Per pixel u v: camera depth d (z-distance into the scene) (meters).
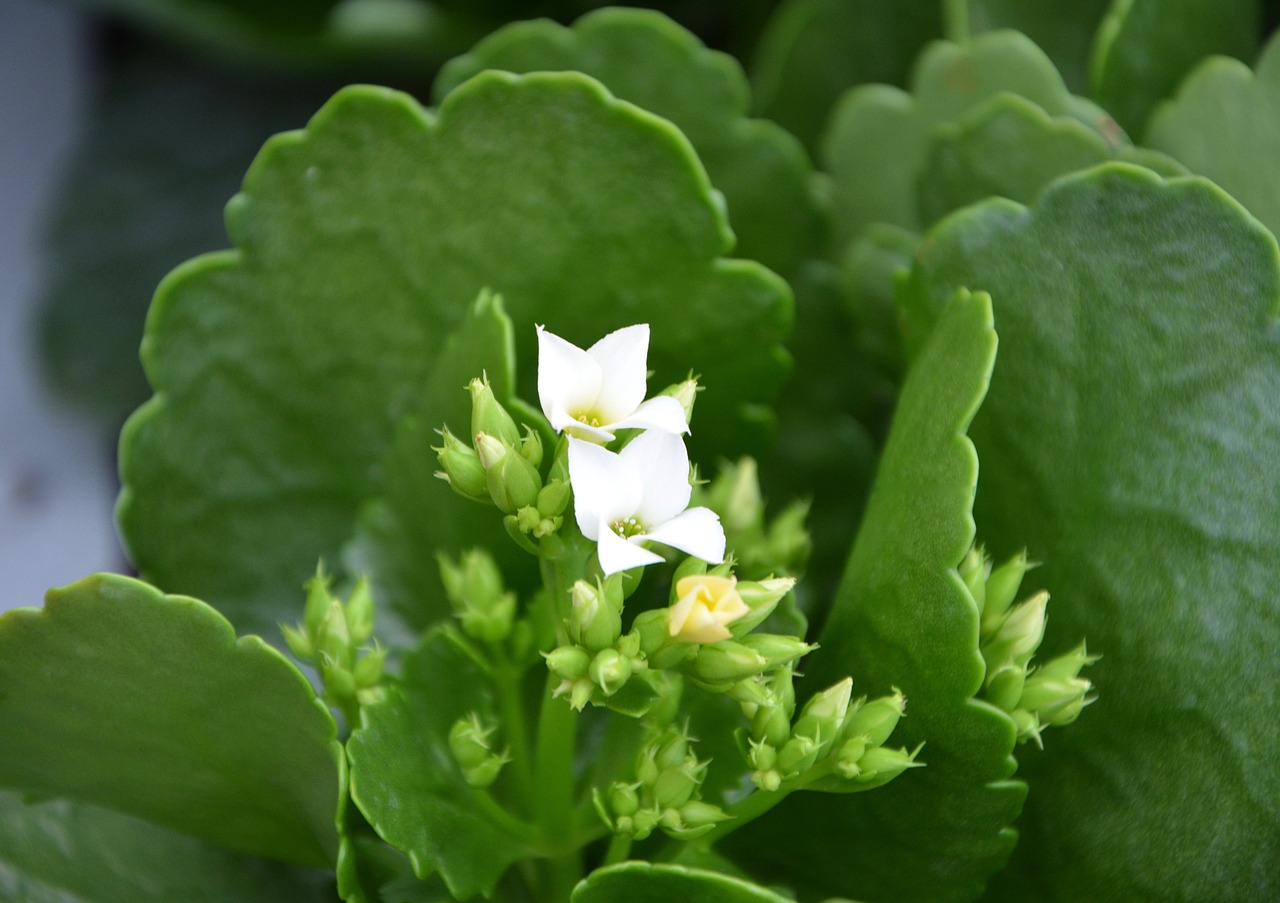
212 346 0.32
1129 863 0.29
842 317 0.34
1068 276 0.29
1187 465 0.29
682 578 0.27
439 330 0.32
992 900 0.30
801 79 0.37
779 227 0.34
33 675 0.28
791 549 0.31
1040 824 0.30
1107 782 0.29
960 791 0.28
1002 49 0.32
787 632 0.29
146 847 0.30
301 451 0.32
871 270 0.33
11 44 0.47
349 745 0.28
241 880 0.30
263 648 0.27
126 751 0.29
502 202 0.31
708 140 0.33
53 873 0.30
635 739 0.30
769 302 0.31
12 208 0.48
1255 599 0.28
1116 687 0.29
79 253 0.43
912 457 0.28
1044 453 0.29
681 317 0.31
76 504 0.48
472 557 0.30
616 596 0.27
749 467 0.31
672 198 0.31
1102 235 0.29
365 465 0.32
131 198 0.43
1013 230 0.29
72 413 0.42
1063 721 0.28
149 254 0.43
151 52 0.46
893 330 0.33
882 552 0.28
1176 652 0.29
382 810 0.28
